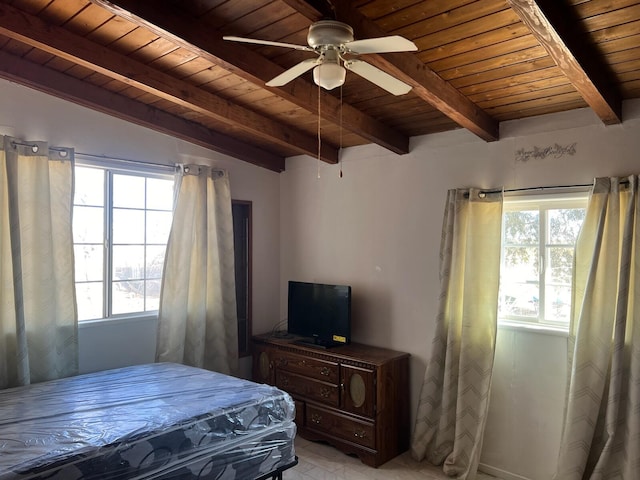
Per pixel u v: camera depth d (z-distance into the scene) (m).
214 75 3.03
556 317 3.14
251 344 4.42
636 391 2.63
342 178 4.26
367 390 3.47
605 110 2.63
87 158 3.51
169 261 3.87
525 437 3.16
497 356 3.30
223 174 4.22
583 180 2.96
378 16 2.18
